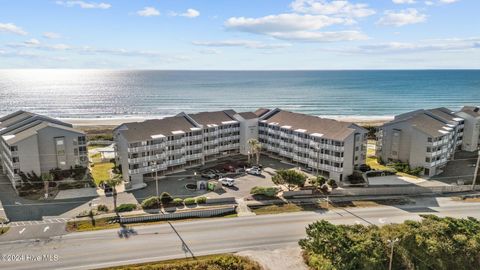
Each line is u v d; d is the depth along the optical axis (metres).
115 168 94.56
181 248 56.47
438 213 70.94
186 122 100.25
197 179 88.69
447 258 52.22
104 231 61.72
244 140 109.88
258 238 60.06
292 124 102.50
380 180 88.31
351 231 55.00
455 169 98.06
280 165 99.81
